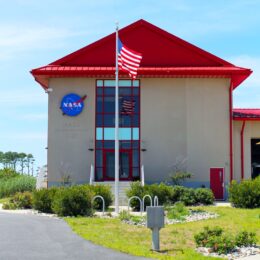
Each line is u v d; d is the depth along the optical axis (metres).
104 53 31.67
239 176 31.52
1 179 41.59
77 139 30.81
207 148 30.84
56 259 10.55
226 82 31.25
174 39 31.84
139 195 23.58
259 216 18.98
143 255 11.04
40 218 19.31
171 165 30.67
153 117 31.08
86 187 23.31
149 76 31.06
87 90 31.16
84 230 15.09
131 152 30.89
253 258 11.14
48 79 31.31
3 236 13.87
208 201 26.09
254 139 32.72
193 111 31.11
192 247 12.50
